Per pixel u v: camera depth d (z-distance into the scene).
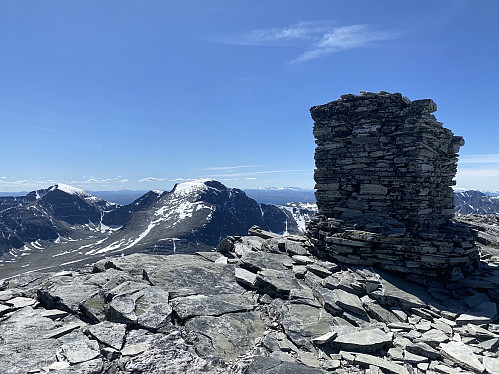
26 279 17.52
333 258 17.34
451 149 19.41
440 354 10.45
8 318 12.79
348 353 10.45
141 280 16.03
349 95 18.45
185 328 11.84
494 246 22.31
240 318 12.88
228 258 20.16
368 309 13.18
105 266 18.55
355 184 18.42
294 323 12.24
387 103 17.47
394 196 17.09
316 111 19.86
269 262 18.06
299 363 9.93
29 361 9.54
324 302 13.27
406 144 16.67
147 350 10.01
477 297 13.88
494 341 10.98
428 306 13.34
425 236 15.49
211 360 9.87
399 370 9.47
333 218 18.30
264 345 11.13
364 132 17.97
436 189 17.91
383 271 15.90
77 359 9.55
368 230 16.56
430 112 17.23
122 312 12.11
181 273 16.56
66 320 12.80
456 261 14.82
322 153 19.86
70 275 17.56
